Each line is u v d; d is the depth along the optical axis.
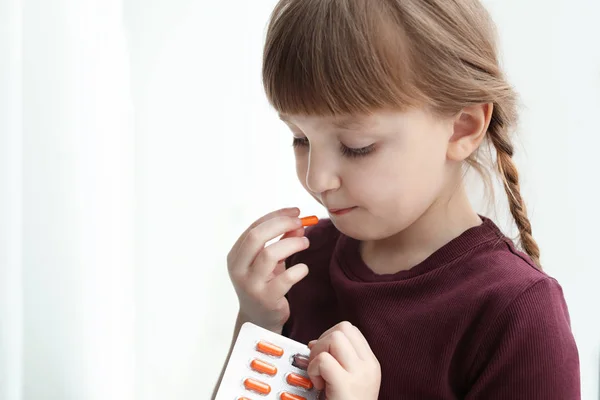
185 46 1.14
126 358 1.15
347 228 0.63
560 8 1.03
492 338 0.60
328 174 0.60
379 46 0.56
